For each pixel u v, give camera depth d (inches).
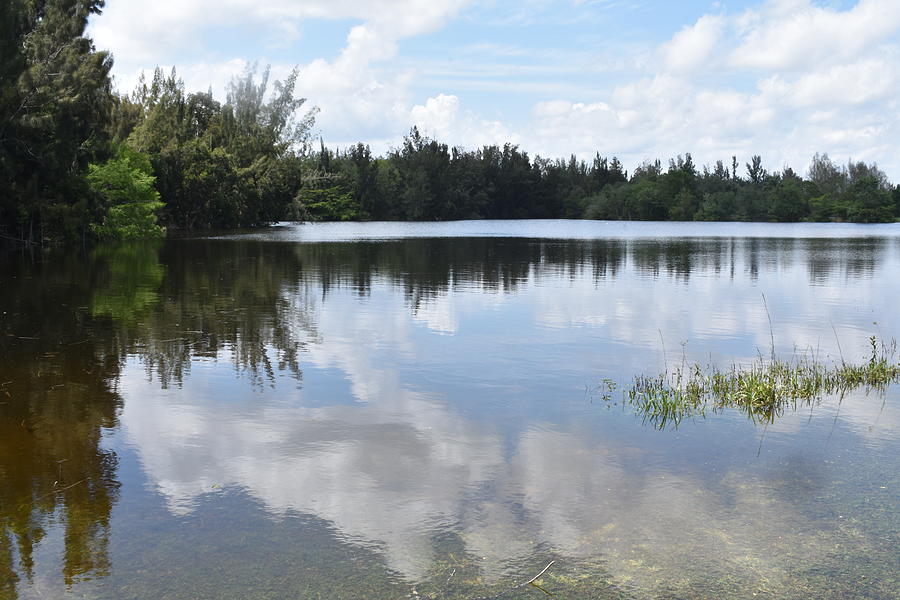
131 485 243.6
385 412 327.9
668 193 5585.6
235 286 821.2
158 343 483.8
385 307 661.9
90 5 1466.5
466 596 178.2
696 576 188.1
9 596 176.7
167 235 2124.8
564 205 6279.5
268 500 232.2
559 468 260.7
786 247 1775.3
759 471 260.1
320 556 197.2
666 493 239.5
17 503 229.3
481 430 303.3
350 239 2069.4
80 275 930.1
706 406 344.5
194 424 308.3
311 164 4869.6
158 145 2447.1
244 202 2775.6
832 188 5944.9
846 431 307.4
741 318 612.4
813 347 492.4
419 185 5413.4
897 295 771.4
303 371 406.0
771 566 193.2
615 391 369.1
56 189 1406.3
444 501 232.1
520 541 205.8
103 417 317.4
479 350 468.8
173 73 2773.1
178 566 191.6
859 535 211.2
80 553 198.1
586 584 184.1
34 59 1359.5
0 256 1236.5
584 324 575.8
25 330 530.0
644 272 1041.5
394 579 185.9
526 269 1083.3
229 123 3063.5
